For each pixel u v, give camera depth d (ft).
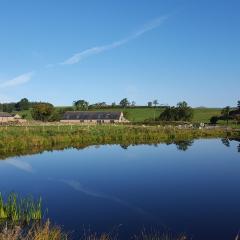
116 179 97.14
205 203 72.95
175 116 459.32
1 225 55.77
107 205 71.56
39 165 119.44
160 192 82.33
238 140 224.33
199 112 588.50
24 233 51.62
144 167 116.98
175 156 144.36
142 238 53.36
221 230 57.06
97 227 58.18
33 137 171.22
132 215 65.00
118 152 156.46
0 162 124.67
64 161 128.77
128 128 260.83
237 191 82.89
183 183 92.02
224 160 132.98
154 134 230.48
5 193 80.53
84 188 86.22
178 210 68.23
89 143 194.59
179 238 53.11
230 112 438.81
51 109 481.05
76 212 66.39
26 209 62.18
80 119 480.64
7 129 202.80
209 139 231.50
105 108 651.66
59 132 202.49
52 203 72.59
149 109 640.17
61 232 54.13
